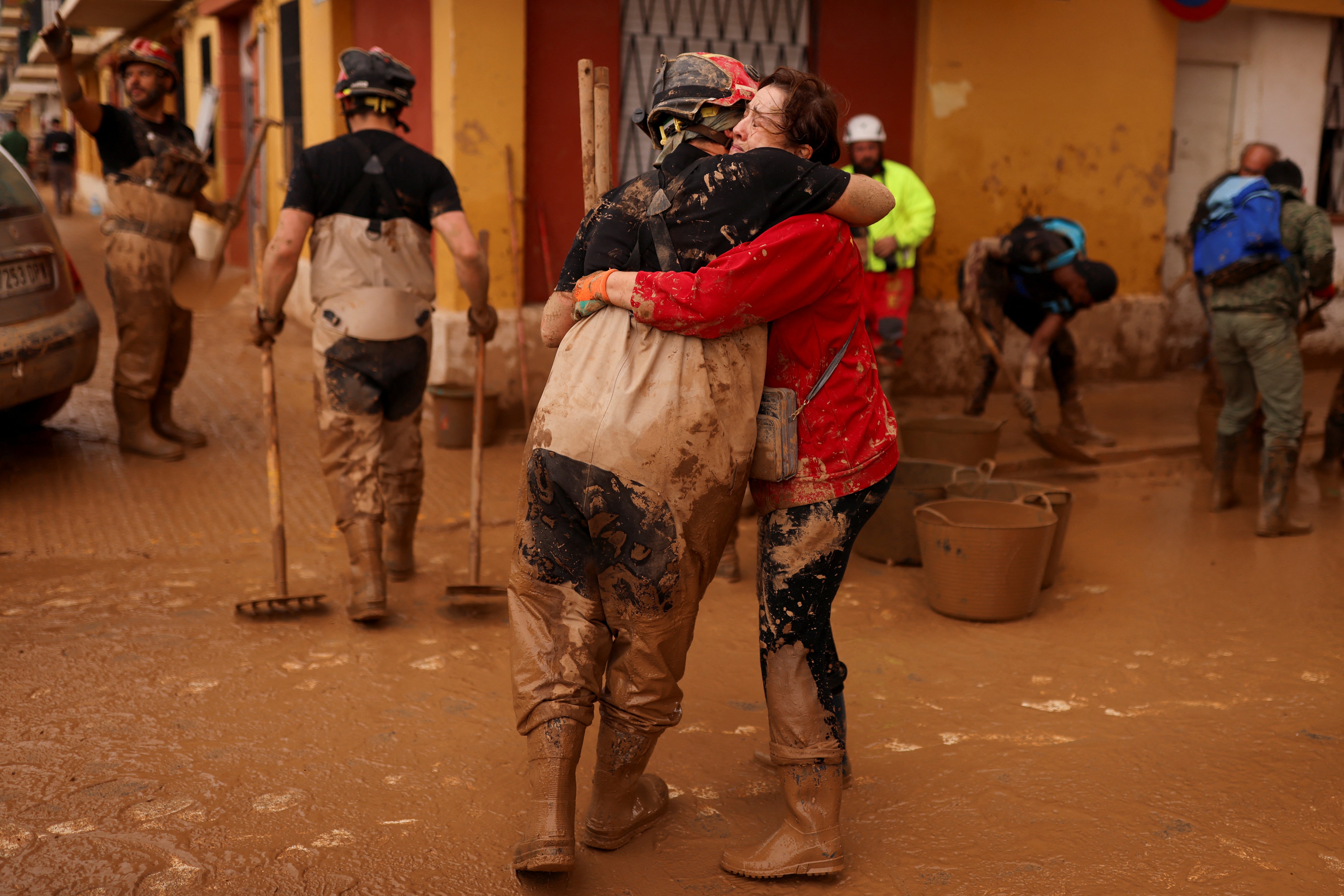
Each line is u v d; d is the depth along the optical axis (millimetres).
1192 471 6570
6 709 3229
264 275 3869
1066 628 4102
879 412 2490
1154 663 3758
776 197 2258
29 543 4719
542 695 2361
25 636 3775
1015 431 7266
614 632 2473
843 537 2414
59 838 2562
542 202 6957
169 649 3711
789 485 2396
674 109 2348
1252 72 9336
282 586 4086
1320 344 9766
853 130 6844
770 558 2438
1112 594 4473
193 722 3186
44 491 5406
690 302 2184
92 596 4176
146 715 3219
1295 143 9602
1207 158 9508
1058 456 6418
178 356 6129
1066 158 8367
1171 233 9500
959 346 8273
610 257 2303
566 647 2381
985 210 8156
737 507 2363
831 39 7621
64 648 3686
